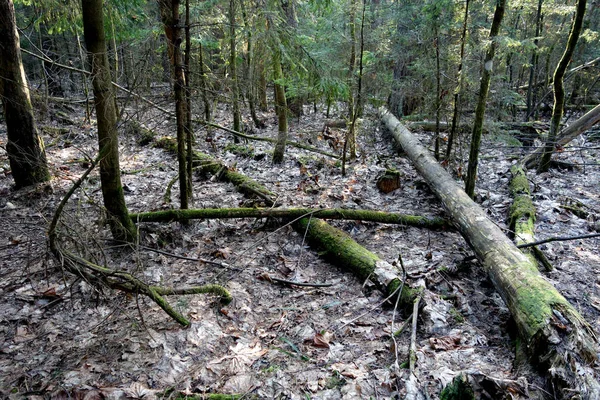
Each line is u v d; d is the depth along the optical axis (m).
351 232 5.08
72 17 6.97
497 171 7.22
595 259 4.33
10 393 2.70
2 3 5.49
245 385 2.82
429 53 7.27
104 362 3.01
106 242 4.43
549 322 2.71
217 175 6.82
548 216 5.31
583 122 6.89
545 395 2.50
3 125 10.36
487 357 2.97
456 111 6.59
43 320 3.45
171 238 4.79
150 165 7.63
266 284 4.09
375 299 3.78
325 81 5.71
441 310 3.44
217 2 7.34
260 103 11.61
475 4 6.44
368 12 7.41
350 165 7.55
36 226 3.93
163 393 2.72
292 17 7.41
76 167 7.36
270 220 5.16
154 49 4.89
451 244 4.77
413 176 6.95
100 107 3.95
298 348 3.19
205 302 3.74
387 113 9.26
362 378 2.81
